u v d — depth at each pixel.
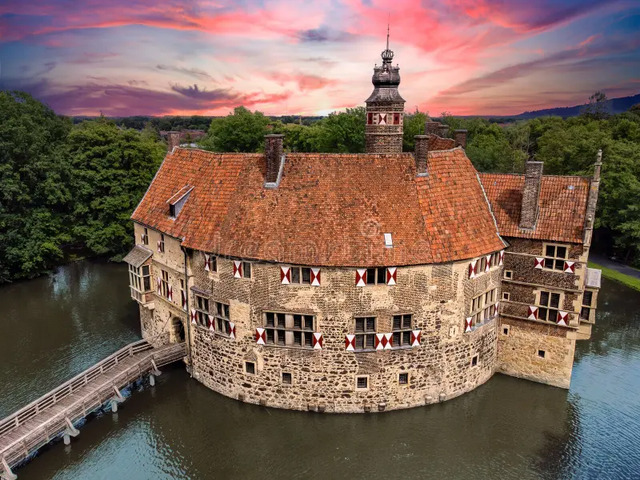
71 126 81.31
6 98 63.12
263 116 112.00
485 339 31.25
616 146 64.69
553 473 25.94
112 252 64.31
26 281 55.62
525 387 32.16
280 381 29.28
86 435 28.81
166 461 26.89
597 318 45.47
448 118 108.81
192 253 30.33
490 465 26.50
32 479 25.53
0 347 39.50
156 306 36.09
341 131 83.31
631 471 25.95
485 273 30.00
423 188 29.11
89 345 39.56
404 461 26.77
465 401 30.56
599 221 61.56
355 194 28.64
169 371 34.38
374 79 37.75
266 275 27.73
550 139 77.31
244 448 27.62
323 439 28.20
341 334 27.84
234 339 29.62
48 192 56.25
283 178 29.47
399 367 28.75
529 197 30.25
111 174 59.16
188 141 132.12
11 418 26.27
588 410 30.70
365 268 26.89
